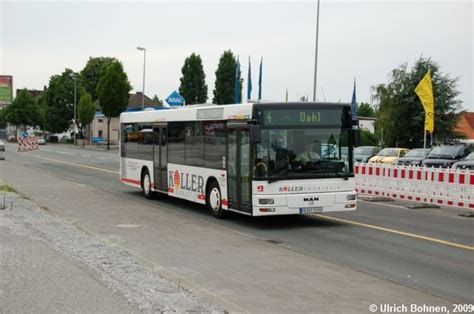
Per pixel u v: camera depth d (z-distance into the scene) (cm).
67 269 816
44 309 626
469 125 8050
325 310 673
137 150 2016
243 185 1344
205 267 906
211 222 1429
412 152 3341
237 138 1366
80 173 3083
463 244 1152
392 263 969
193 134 1602
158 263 932
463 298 755
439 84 4822
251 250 1062
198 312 617
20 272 794
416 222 1461
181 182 1680
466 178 1705
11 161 4181
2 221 1266
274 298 724
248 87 3866
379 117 5066
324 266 933
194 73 7888
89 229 1277
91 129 10869
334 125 1343
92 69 10825
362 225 1399
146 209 1664
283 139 1305
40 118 11588
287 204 1298
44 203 1745
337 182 1338
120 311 618
